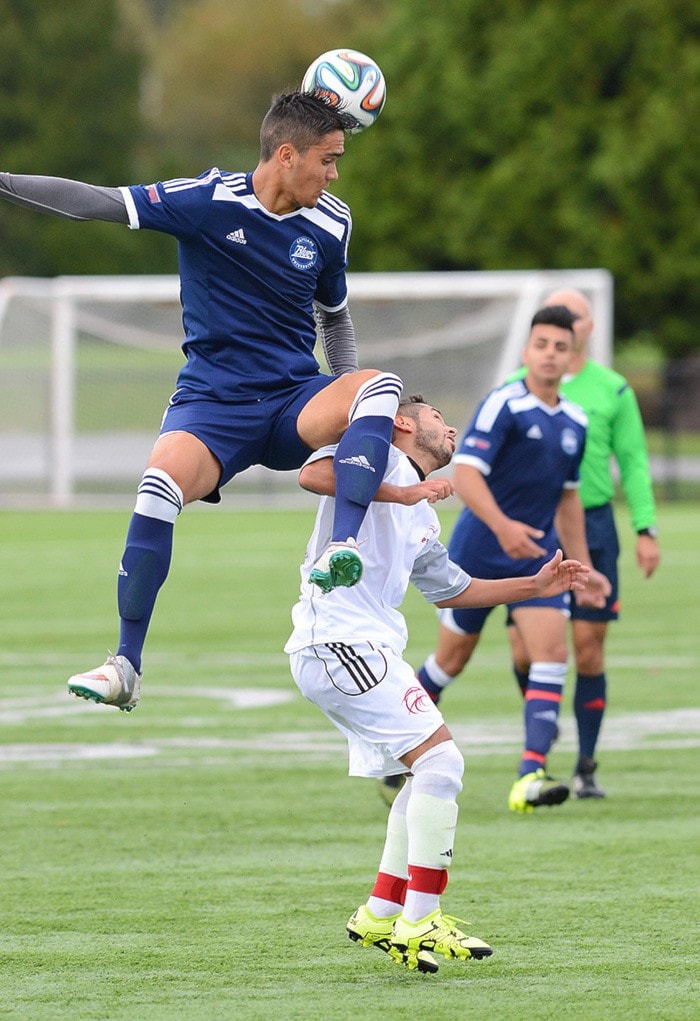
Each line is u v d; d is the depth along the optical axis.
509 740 27.45
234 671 35.28
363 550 14.17
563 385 25.28
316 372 15.91
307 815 21.45
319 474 14.54
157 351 87.31
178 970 14.41
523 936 15.50
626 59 97.31
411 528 14.52
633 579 53.31
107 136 192.75
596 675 23.34
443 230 101.06
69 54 190.88
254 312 15.51
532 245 99.25
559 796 21.30
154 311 86.81
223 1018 12.95
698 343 99.50
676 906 16.61
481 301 82.00
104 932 15.70
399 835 14.36
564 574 15.51
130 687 14.46
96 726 28.70
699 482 97.38
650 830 20.48
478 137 99.88
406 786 14.54
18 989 13.80
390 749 13.93
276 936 15.56
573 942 15.26
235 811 21.69
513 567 22.91
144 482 14.78
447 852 13.95
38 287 85.12
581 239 96.56
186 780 23.89
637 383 112.38
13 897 17.11
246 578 53.94
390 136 102.25
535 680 22.08
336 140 15.29
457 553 23.22
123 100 194.88
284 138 15.20
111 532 70.38
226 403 15.36
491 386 82.00
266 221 15.45
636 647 38.53
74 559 59.88
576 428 22.89
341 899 17.02
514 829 20.66
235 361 15.50
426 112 101.19
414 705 13.93
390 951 14.09
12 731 28.19
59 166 186.50
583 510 23.80
